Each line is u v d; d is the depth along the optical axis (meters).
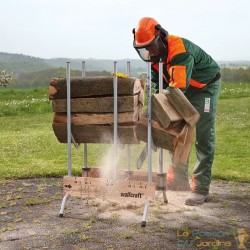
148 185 4.45
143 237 4.02
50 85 4.55
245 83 29.34
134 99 4.36
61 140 4.73
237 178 6.34
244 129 11.56
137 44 4.57
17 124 14.15
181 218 4.56
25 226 4.36
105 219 4.55
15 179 6.47
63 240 3.97
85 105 4.48
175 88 4.28
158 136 4.33
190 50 4.61
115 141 4.41
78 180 4.68
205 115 4.96
